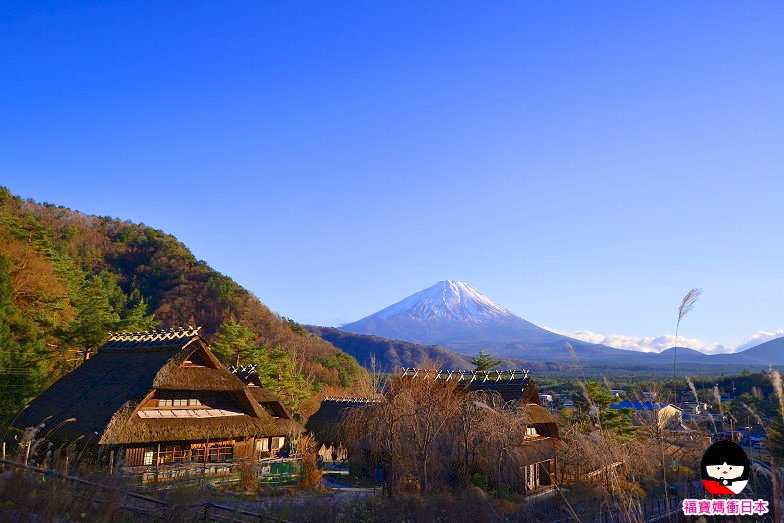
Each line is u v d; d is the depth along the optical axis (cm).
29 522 606
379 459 3253
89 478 789
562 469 2641
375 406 3067
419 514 1744
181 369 2864
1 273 3647
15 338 3591
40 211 12425
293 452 3412
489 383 3550
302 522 1470
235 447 3061
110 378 2877
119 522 812
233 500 1773
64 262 6431
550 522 1401
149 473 2300
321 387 7269
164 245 12988
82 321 4116
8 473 667
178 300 10688
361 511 1722
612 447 1542
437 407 2836
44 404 2895
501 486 2711
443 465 2792
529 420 3131
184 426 2742
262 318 10500
